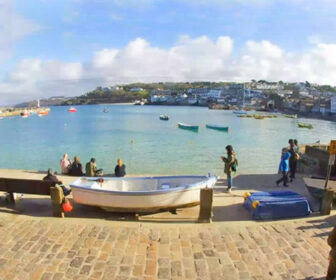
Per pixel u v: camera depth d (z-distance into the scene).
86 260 5.67
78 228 7.14
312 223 7.52
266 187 11.41
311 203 9.21
